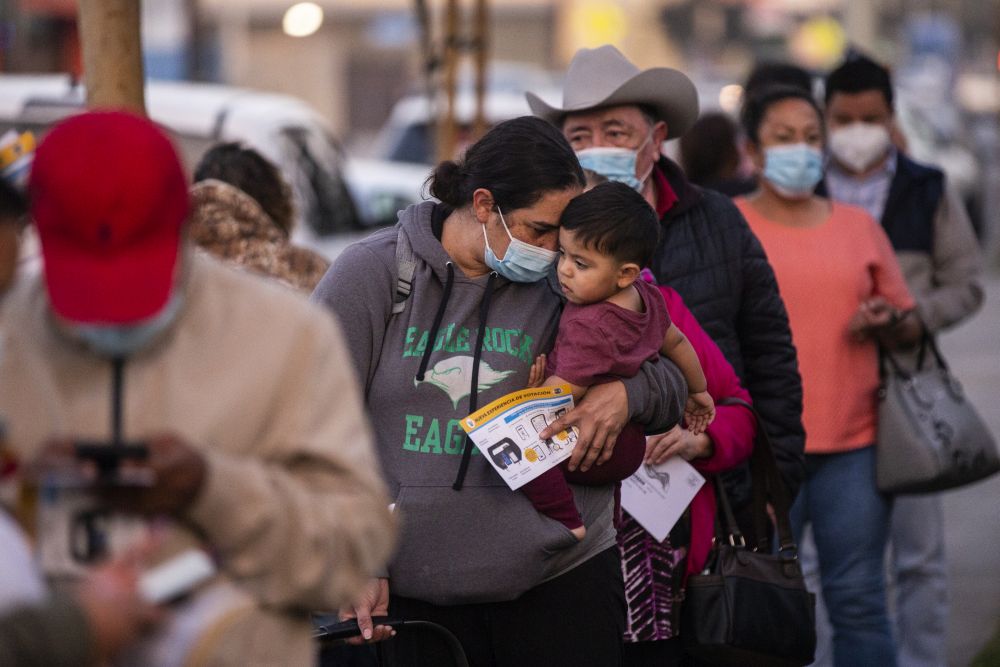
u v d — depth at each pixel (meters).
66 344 3.87
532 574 5.86
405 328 5.91
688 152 10.99
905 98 34.81
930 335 9.04
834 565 8.97
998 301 30.33
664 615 6.82
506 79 35.25
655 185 7.48
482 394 5.87
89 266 3.72
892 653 8.93
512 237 5.80
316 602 4.01
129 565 3.68
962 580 12.60
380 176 20.02
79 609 3.54
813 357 8.76
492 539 5.82
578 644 6.09
